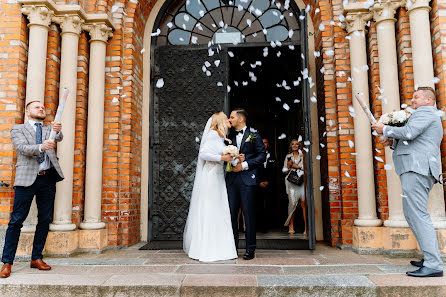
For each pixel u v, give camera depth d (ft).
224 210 13.17
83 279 9.90
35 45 14.14
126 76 16.97
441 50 12.87
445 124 12.68
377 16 14.55
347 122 15.64
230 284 9.29
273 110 31.24
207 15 19.47
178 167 18.29
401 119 10.64
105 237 15.25
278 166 28.96
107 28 16.16
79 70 15.67
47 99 14.57
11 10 14.29
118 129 16.35
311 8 18.48
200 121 18.42
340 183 15.65
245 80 26.73
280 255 13.69
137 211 17.62
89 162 15.49
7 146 13.52
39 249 11.47
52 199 11.65
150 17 19.42
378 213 14.78
